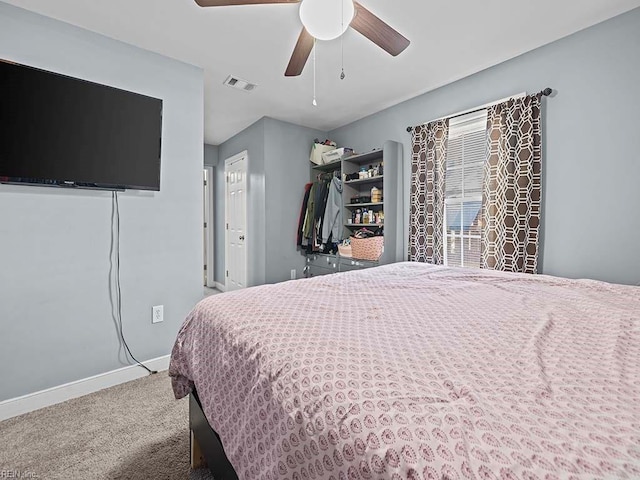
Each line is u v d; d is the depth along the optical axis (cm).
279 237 368
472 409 50
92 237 192
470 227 256
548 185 210
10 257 167
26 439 145
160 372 217
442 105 274
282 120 364
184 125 232
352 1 130
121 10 175
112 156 193
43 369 176
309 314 103
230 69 244
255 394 74
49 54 178
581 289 143
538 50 214
